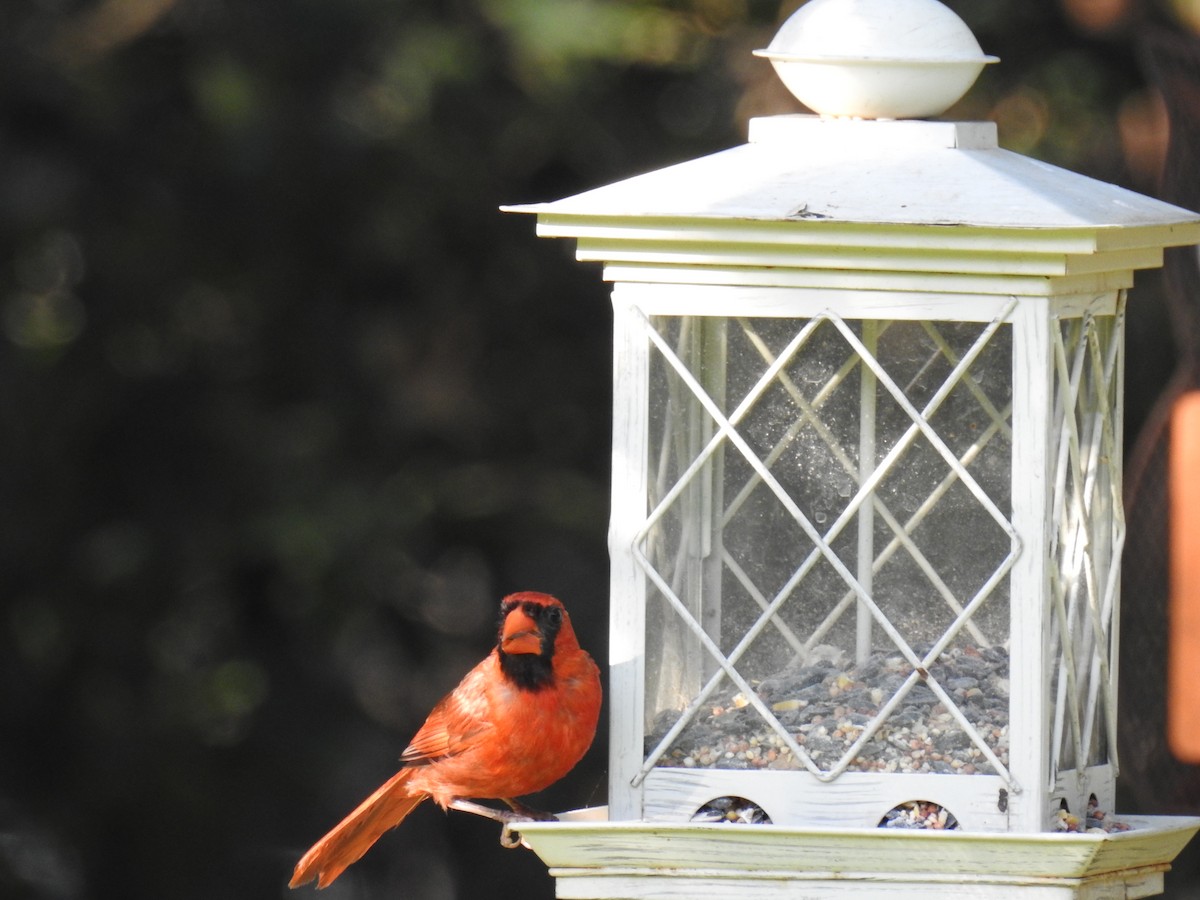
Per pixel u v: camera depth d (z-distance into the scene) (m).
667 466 4.75
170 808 12.79
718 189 4.63
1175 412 6.96
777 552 4.71
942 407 4.57
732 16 12.25
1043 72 11.13
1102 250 4.46
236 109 11.80
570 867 4.64
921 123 4.73
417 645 12.88
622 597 4.73
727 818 4.70
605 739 11.80
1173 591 6.80
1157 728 7.16
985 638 4.57
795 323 4.63
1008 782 4.52
